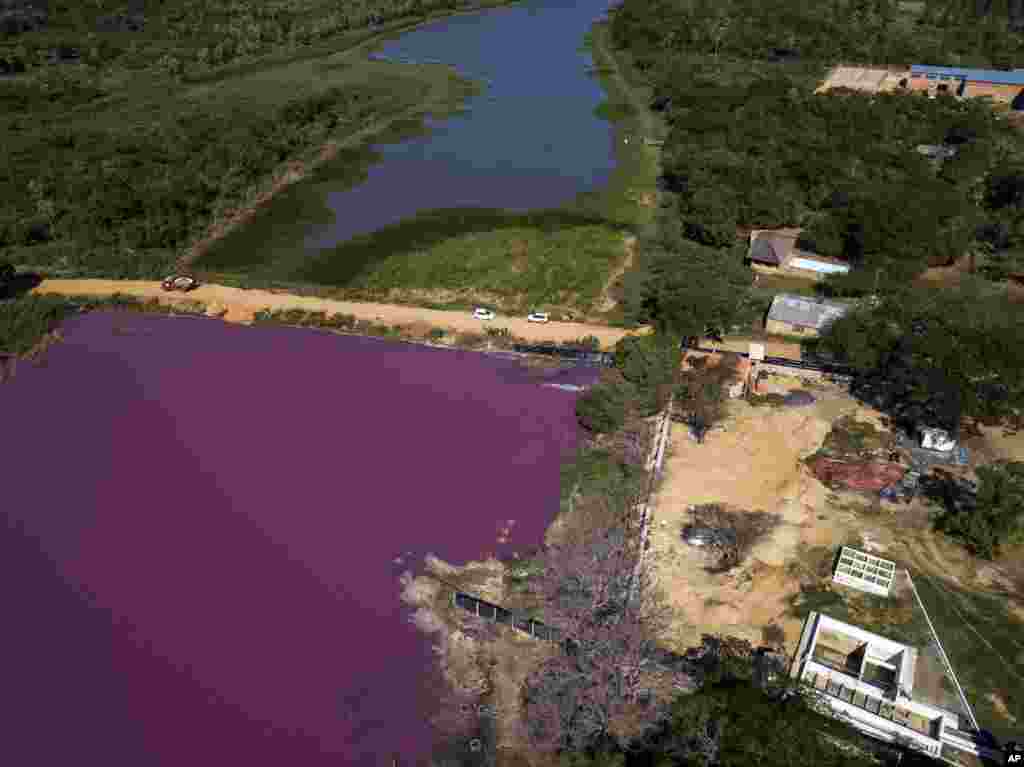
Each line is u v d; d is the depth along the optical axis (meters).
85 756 61.59
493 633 68.94
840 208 131.25
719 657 62.41
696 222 132.12
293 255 133.00
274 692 65.50
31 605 73.44
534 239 135.25
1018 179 138.50
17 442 92.50
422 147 178.75
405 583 74.12
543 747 59.84
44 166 156.12
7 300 119.06
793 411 92.81
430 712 63.38
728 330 108.62
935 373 86.81
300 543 78.75
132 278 125.88
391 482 85.50
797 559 73.69
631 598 68.62
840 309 106.56
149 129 177.00
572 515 80.12
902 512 78.56
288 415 95.69
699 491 81.62
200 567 76.62
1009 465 77.75
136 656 68.75
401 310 115.44
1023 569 72.50
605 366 102.31
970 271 124.44
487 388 99.69
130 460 89.62
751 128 166.50
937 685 62.19
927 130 167.25
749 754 47.78
